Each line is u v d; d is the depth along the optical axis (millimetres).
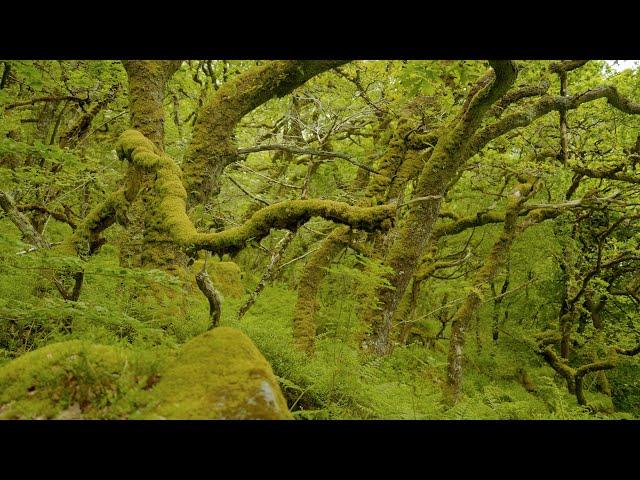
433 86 7180
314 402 4805
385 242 9578
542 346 14906
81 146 10375
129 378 2668
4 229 6180
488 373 14570
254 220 4883
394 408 4629
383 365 6781
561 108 9664
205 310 6215
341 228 8758
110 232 9094
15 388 2543
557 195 14773
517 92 9633
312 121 13500
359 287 7434
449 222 15016
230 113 7082
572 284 14773
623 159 11047
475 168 12680
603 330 16297
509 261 15719
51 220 11203
